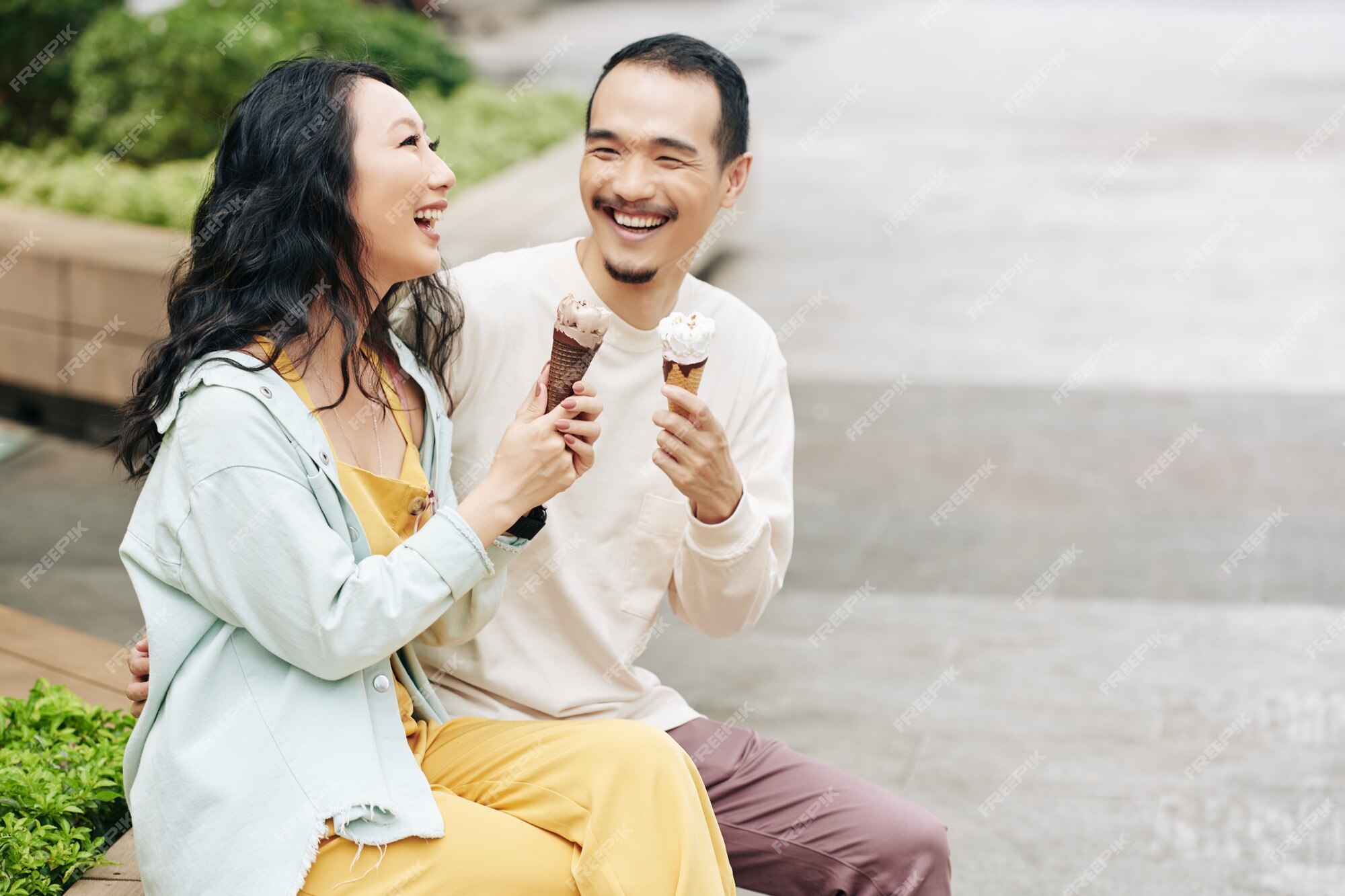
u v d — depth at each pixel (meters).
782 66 17.28
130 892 2.49
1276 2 23.17
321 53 2.35
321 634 2.07
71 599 5.18
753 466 2.74
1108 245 10.05
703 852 2.15
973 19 21.38
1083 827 3.73
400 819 2.11
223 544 2.08
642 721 2.56
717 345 2.71
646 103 2.47
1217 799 3.86
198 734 2.13
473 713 2.53
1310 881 3.46
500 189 8.79
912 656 4.80
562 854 2.19
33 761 2.74
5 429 6.73
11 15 8.66
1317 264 9.47
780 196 11.55
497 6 20.89
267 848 2.06
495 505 2.16
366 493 2.26
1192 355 7.84
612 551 2.61
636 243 2.51
